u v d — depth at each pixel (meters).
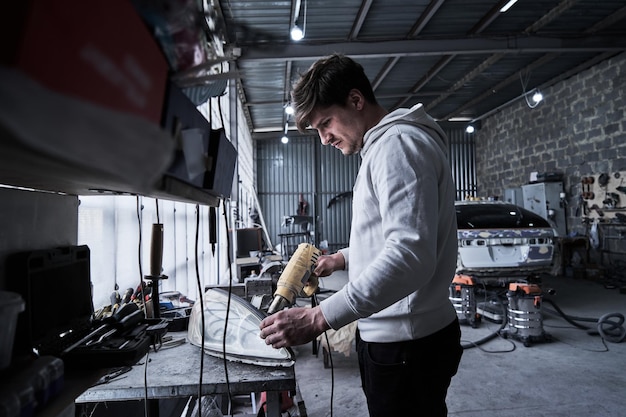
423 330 0.93
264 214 10.71
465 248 3.65
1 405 0.41
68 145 0.25
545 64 6.55
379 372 0.95
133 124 0.30
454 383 2.47
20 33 0.21
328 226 10.78
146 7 0.35
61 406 0.53
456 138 10.52
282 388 0.95
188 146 0.45
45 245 0.74
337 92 1.00
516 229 3.73
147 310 1.27
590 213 6.39
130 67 0.31
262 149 10.81
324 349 2.79
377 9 4.66
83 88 0.25
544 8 4.82
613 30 5.38
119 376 0.99
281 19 4.71
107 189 0.69
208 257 4.07
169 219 2.58
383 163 0.85
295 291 1.09
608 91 6.13
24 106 0.22
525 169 8.27
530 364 2.76
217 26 0.61
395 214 0.80
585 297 4.80
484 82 7.46
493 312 3.85
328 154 10.86
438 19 4.97
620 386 2.40
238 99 6.73
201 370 0.86
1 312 0.45
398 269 0.75
